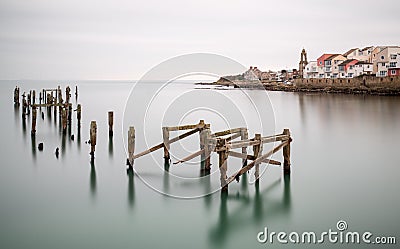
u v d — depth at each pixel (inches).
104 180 435.2
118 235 298.5
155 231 304.8
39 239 290.7
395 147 617.6
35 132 732.0
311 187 407.8
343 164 506.0
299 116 1066.1
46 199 375.9
